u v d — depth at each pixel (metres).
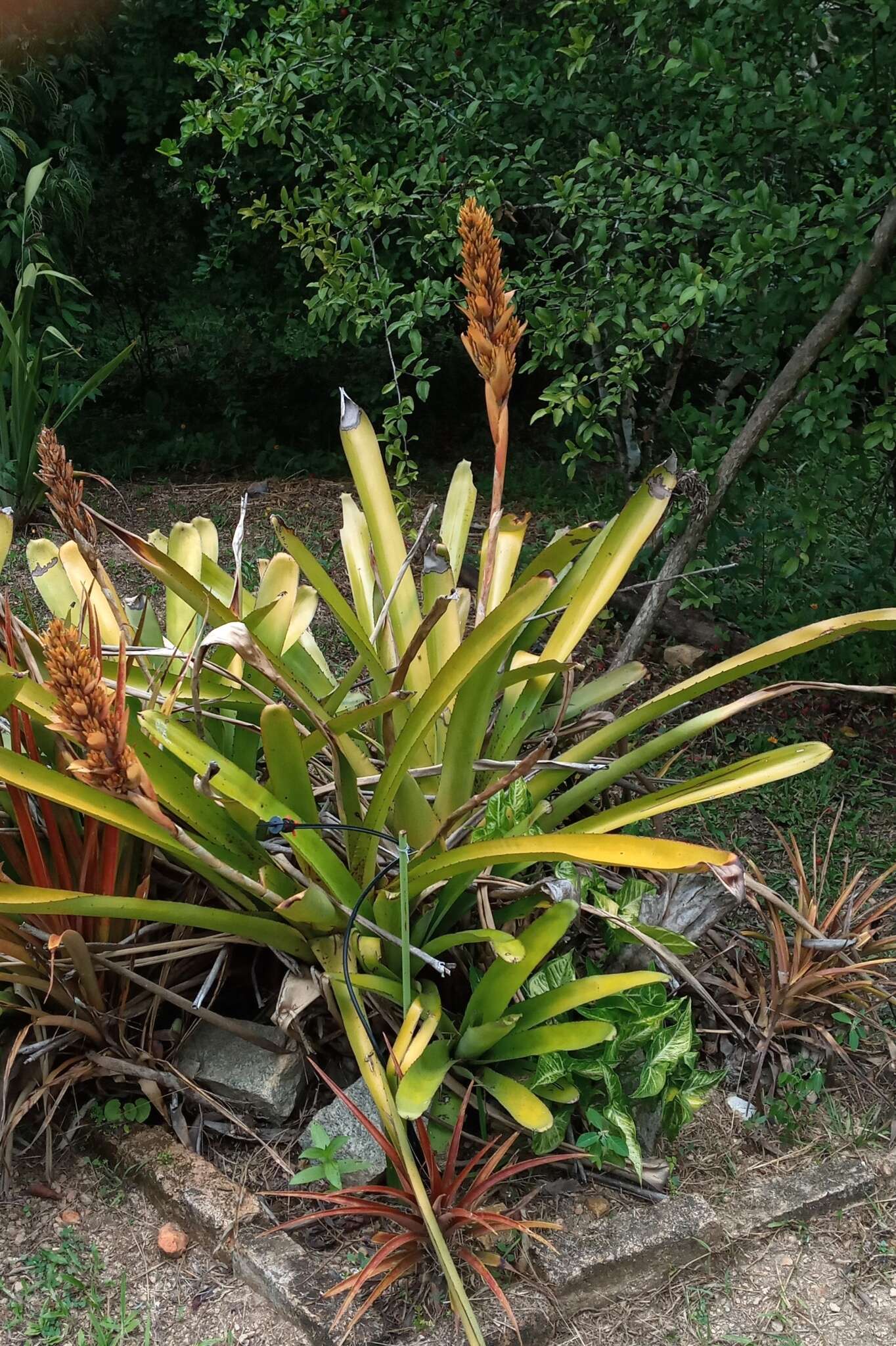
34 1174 2.29
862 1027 2.73
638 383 5.20
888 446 3.64
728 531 4.29
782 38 3.81
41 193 6.63
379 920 2.27
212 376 8.28
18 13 6.38
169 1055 2.39
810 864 3.45
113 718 1.52
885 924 3.15
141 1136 2.31
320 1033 2.37
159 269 8.09
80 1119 2.38
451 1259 1.92
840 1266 2.21
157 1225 2.19
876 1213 2.32
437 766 2.48
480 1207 2.15
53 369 7.26
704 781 2.34
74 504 2.33
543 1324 1.99
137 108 7.12
